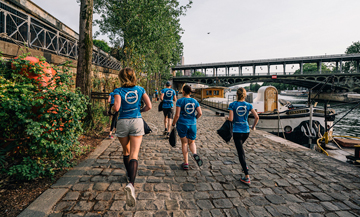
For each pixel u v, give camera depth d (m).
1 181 2.75
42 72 3.52
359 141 7.45
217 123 9.66
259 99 11.55
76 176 3.22
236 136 3.28
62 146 3.00
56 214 2.25
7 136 2.85
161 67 31.80
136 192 2.83
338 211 2.50
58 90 3.29
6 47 4.94
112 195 2.69
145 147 5.18
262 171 3.74
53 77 3.52
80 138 5.22
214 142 5.94
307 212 2.46
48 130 2.92
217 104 17.95
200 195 2.81
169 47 26.61
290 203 2.66
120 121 2.47
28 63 3.37
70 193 2.70
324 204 2.65
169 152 4.80
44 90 3.39
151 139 6.06
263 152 4.96
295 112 9.45
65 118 3.14
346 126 18.95
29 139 2.97
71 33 12.49
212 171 3.69
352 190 3.04
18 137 2.97
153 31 16.34
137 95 2.52
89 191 2.78
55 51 8.16
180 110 3.60
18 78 3.36
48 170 3.10
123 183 3.04
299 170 3.81
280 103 11.04
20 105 2.66
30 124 2.71
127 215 2.28
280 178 3.44
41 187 2.82
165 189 2.95
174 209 2.45
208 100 21.88
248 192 2.94
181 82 86.06
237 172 3.68
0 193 2.57
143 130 2.55
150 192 2.84
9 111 2.73
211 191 2.94
